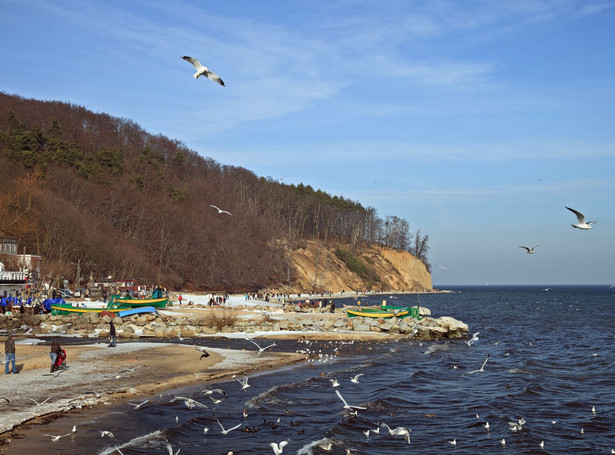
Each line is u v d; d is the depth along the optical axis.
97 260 120.94
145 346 49.09
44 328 61.84
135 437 23.41
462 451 24.08
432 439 25.58
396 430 22.70
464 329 69.19
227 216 186.50
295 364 43.34
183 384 34.00
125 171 174.25
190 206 173.50
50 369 35.81
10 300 69.25
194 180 199.25
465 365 46.09
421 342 62.44
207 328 63.44
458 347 58.81
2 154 143.38
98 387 31.59
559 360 50.38
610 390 36.62
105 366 38.19
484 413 30.17
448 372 42.56
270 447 23.09
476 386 37.34
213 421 26.47
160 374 36.59
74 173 149.12
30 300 70.75
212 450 22.55
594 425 28.33
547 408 31.73
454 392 35.34
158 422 25.75
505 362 48.22
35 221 114.75
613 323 96.75
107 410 27.27
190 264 152.62
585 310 140.00
